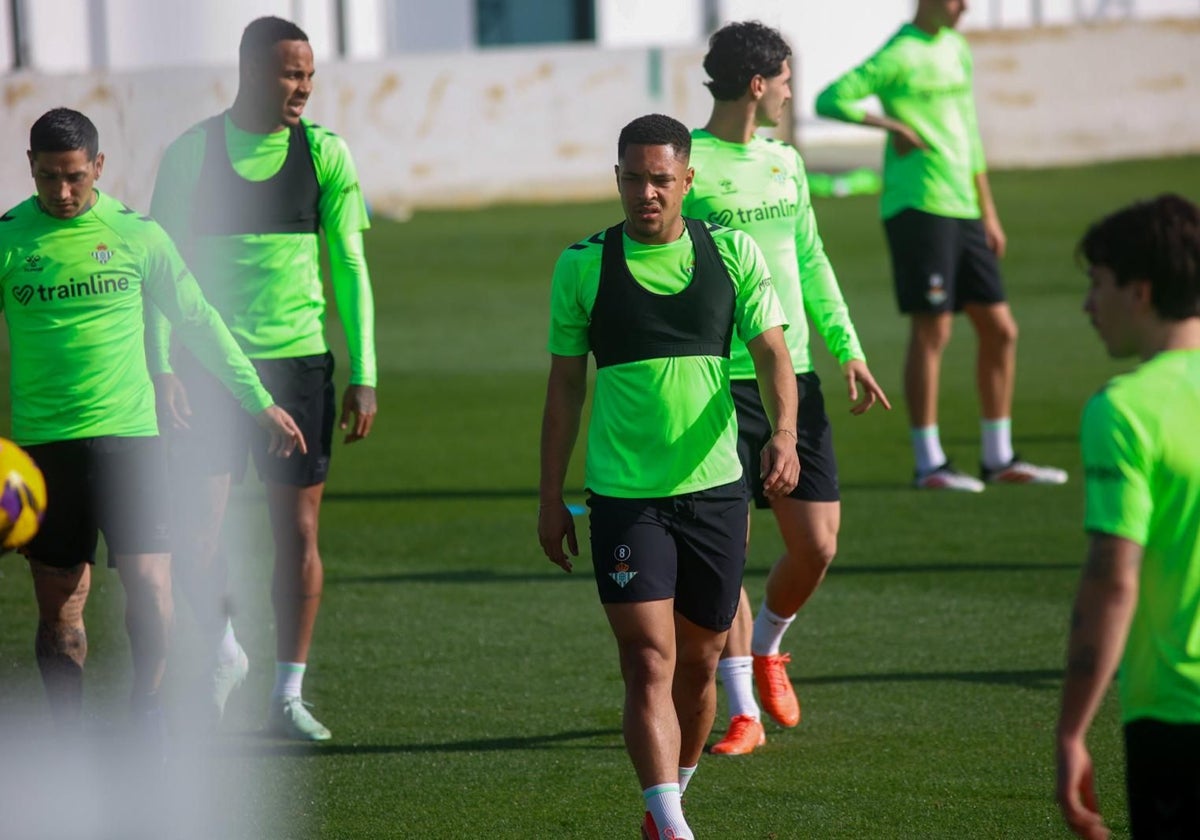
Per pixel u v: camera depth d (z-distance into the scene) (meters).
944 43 31.77
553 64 85.25
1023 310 52.84
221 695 19.81
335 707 20.39
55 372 17.39
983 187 32.25
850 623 23.55
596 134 86.75
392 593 25.67
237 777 18.03
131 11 86.19
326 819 16.75
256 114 19.52
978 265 31.91
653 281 15.09
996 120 93.75
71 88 68.75
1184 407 10.52
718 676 22.00
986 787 17.28
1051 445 35.50
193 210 19.59
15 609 24.92
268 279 19.61
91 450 17.47
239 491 33.44
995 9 118.00
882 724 19.41
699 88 88.00
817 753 18.52
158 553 17.84
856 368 19.72
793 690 20.67
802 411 19.22
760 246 19.48
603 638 23.16
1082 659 10.52
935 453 32.25
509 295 57.81
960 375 44.22
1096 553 10.52
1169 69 96.50
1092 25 95.06
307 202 19.80
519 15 114.94
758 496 19.36
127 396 17.66
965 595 24.80
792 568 19.23
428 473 34.28
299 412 19.67
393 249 68.75
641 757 14.83
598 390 15.45
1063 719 10.65
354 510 31.28
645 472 15.19
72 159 16.86
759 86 19.50
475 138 84.00
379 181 81.88
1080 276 58.97
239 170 19.50
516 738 19.17
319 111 79.50
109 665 22.23
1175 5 124.50
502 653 22.50
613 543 15.13
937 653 22.09
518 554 27.98
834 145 111.81
